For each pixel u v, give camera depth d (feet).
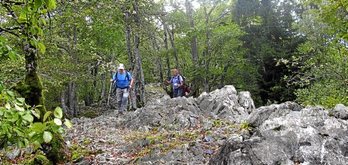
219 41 110.11
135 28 61.31
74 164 24.61
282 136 18.47
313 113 20.40
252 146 18.21
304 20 92.27
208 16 116.67
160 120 40.16
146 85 132.98
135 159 24.82
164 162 23.53
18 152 25.14
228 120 39.91
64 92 81.76
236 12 124.77
